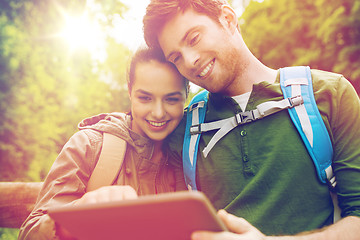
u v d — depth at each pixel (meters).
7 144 7.28
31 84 7.95
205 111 1.53
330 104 1.33
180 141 1.57
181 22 1.35
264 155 1.34
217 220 0.72
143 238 0.82
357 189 1.24
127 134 1.52
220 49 1.36
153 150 1.58
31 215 1.26
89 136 1.50
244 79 1.45
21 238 1.19
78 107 10.16
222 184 1.40
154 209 0.71
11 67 7.55
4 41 7.49
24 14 8.45
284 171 1.31
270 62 9.10
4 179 7.21
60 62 9.33
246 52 1.45
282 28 8.91
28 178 7.48
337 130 1.32
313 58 7.69
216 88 1.40
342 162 1.29
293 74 1.41
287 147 1.31
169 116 1.52
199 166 1.46
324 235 1.11
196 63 1.34
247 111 1.40
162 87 1.48
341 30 6.93
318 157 1.29
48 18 8.91
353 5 6.88
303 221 1.28
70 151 1.44
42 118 8.07
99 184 1.42
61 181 1.35
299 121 1.31
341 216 1.29
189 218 0.72
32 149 7.57
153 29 1.42
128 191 1.02
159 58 1.49
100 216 0.76
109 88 13.56
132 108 1.57
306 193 1.29
